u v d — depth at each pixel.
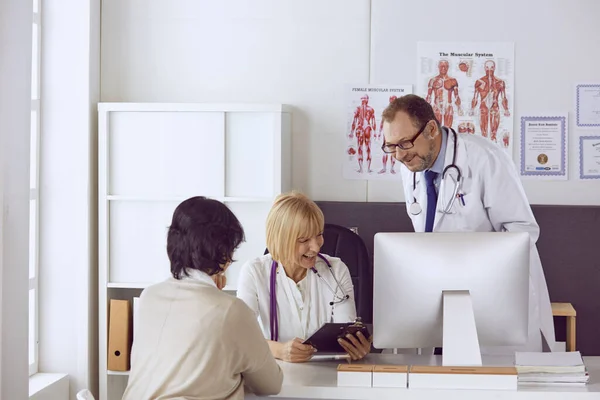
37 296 4.74
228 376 2.49
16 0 3.15
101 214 4.63
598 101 4.70
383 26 4.77
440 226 3.97
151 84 4.93
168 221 4.61
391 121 3.74
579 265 4.65
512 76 4.72
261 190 4.53
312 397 2.76
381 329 2.95
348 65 4.81
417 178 3.99
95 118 4.77
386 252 2.93
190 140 4.55
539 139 4.74
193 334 2.47
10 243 3.17
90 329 4.74
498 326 2.90
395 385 2.75
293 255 3.11
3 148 3.08
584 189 4.74
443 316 2.86
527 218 3.88
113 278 4.67
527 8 4.70
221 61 4.89
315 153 4.85
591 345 4.65
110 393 4.73
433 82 4.76
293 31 4.83
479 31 4.73
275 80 4.86
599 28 4.68
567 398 2.70
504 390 2.71
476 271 2.88
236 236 2.61
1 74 3.07
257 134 4.52
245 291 3.22
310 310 3.23
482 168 3.88
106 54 4.94
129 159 4.61
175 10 4.89
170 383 2.46
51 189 4.72
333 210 4.77
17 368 3.22
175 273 2.59
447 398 2.72
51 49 4.71
